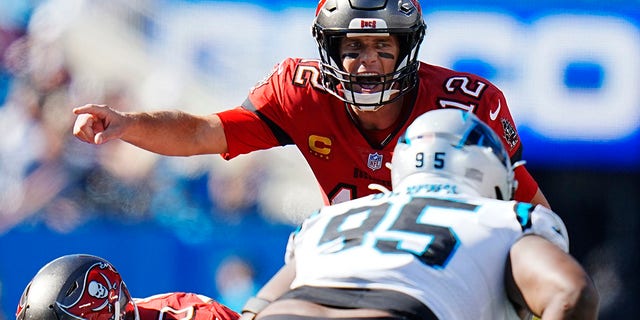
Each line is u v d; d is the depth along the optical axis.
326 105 16.11
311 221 11.62
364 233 10.82
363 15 14.74
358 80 15.04
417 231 10.62
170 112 16.08
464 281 10.34
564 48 32.16
